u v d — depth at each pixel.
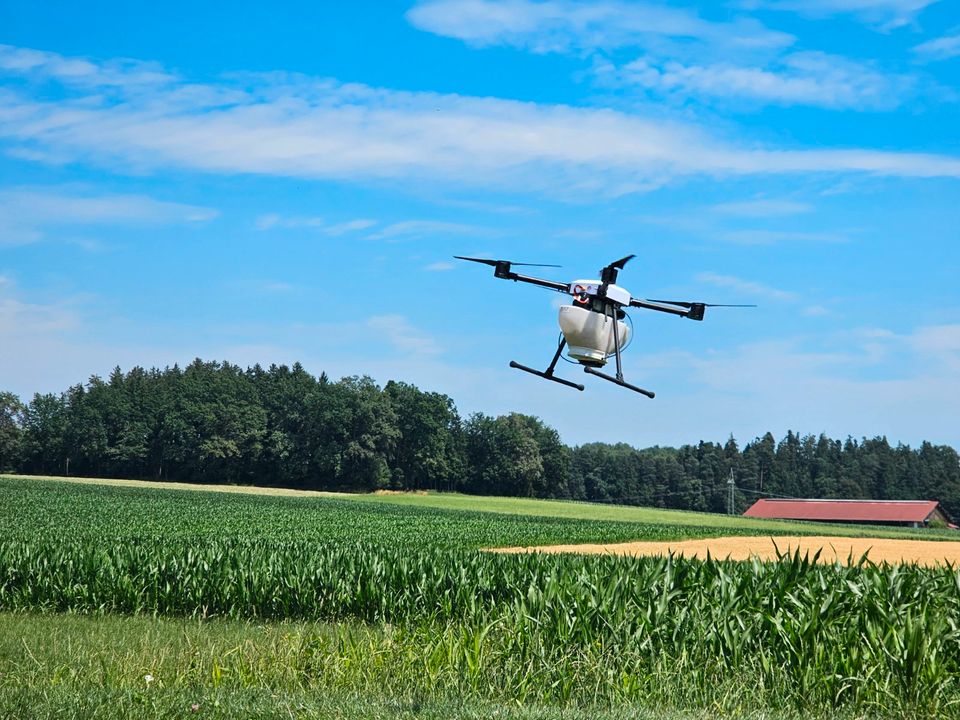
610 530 52.81
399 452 135.25
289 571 18.20
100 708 7.78
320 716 7.71
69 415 132.50
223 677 9.49
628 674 9.78
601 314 11.48
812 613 10.71
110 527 44.75
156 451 128.50
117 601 18.22
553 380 11.74
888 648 10.01
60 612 18.28
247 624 16.05
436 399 140.00
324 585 17.84
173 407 129.75
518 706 8.59
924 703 9.09
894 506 125.25
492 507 92.00
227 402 131.38
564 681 9.47
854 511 125.50
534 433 151.62
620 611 11.61
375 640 11.00
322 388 136.00
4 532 39.38
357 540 39.84
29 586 18.84
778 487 180.12
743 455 188.38
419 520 59.84
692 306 11.65
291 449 127.81
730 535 53.50
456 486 141.38
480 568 17.19
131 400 132.88
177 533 41.91
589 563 16.59
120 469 127.88
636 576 13.91
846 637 10.42
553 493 149.38
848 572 14.15
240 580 17.97
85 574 18.81
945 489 173.00
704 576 13.39
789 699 9.41
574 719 7.94
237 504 72.50
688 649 10.90
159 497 77.88
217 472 128.12
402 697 8.76
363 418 127.69
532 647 10.38
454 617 14.49
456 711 7.97
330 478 126.88
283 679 9.52
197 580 18.20
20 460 129.25
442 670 9.72
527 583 15.83
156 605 18.00
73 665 10.35
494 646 10.55
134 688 8.75
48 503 64.69
